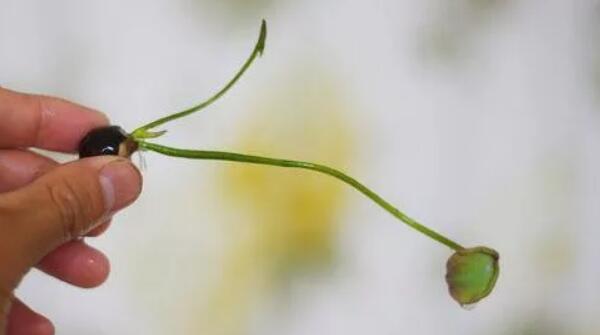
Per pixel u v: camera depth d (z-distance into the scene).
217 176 0.59
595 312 0.60
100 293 0.58
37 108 0.53
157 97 0.59
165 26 0.59
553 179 0.60
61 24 0.59
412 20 0.60
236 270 0.59
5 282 0.47
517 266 0.60
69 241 0.51
